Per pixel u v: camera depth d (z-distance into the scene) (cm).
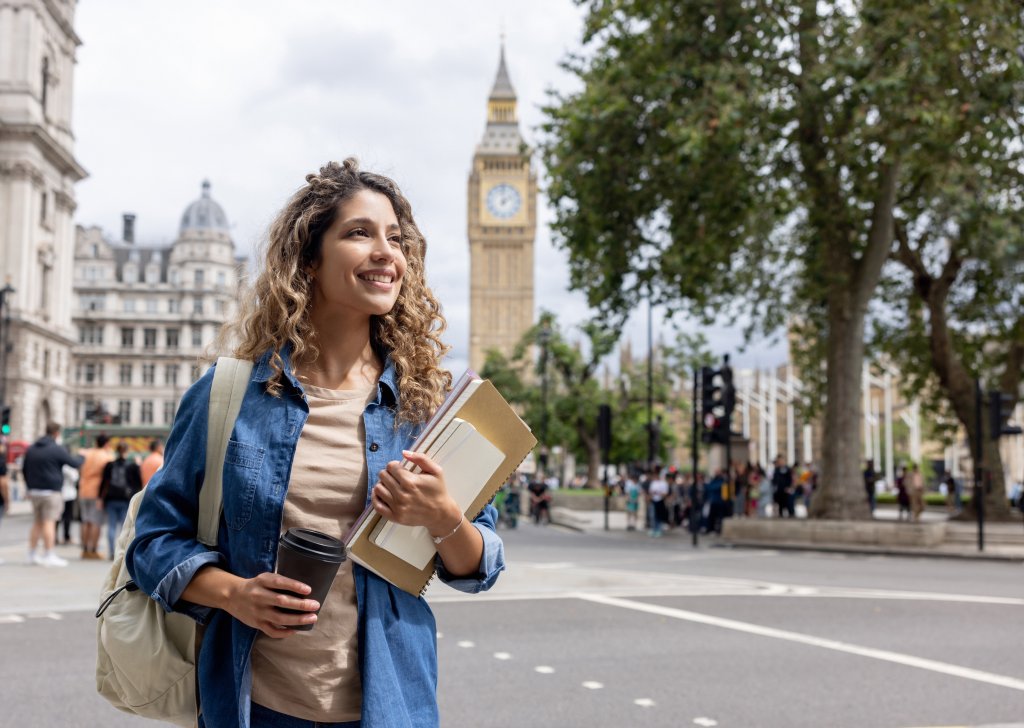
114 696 224
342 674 204
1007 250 2292
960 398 2727
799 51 2247
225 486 208
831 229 2339
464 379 215
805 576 1449
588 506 4772
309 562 189
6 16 6675
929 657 780
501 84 14388
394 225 228
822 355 3012
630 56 2348
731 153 2111
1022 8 2178
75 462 1469
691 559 1772
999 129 2078
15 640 821
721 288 2684
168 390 11106
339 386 224
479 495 213
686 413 6656
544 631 892
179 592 198
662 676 699
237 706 201
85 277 11144
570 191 2386
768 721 575
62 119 7456
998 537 2181
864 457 7788
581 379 6241
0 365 6425
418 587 212
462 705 608
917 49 1939
